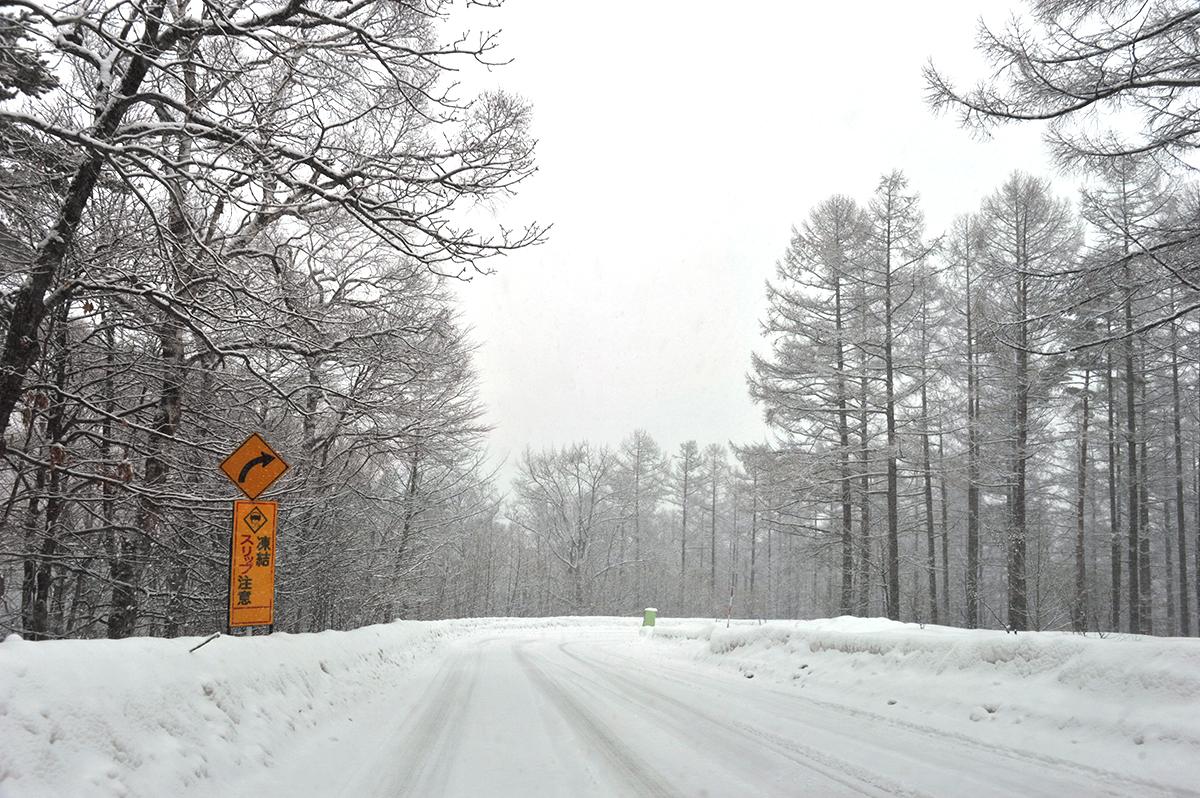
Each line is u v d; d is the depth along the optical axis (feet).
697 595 174.09
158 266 29.32
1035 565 89.15
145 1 21.83
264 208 25.85
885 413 78.33
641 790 15.88
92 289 25.05
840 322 81.41
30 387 26.07
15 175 26.27
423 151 29.71
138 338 35.68
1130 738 18.48
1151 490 101.71
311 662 25.52
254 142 24.58
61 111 24.95
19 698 11.80
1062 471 96.32
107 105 23.45
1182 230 30.12
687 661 48.34
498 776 17.13
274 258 29.27
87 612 44.75
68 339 33.63
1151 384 83.92
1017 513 74.84
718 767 17.94
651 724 23.91
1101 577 108.37
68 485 35.94
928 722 23.45
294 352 32.58
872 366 78.48
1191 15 25.89
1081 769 17.49
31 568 37.52
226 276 27.68
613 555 181.78
